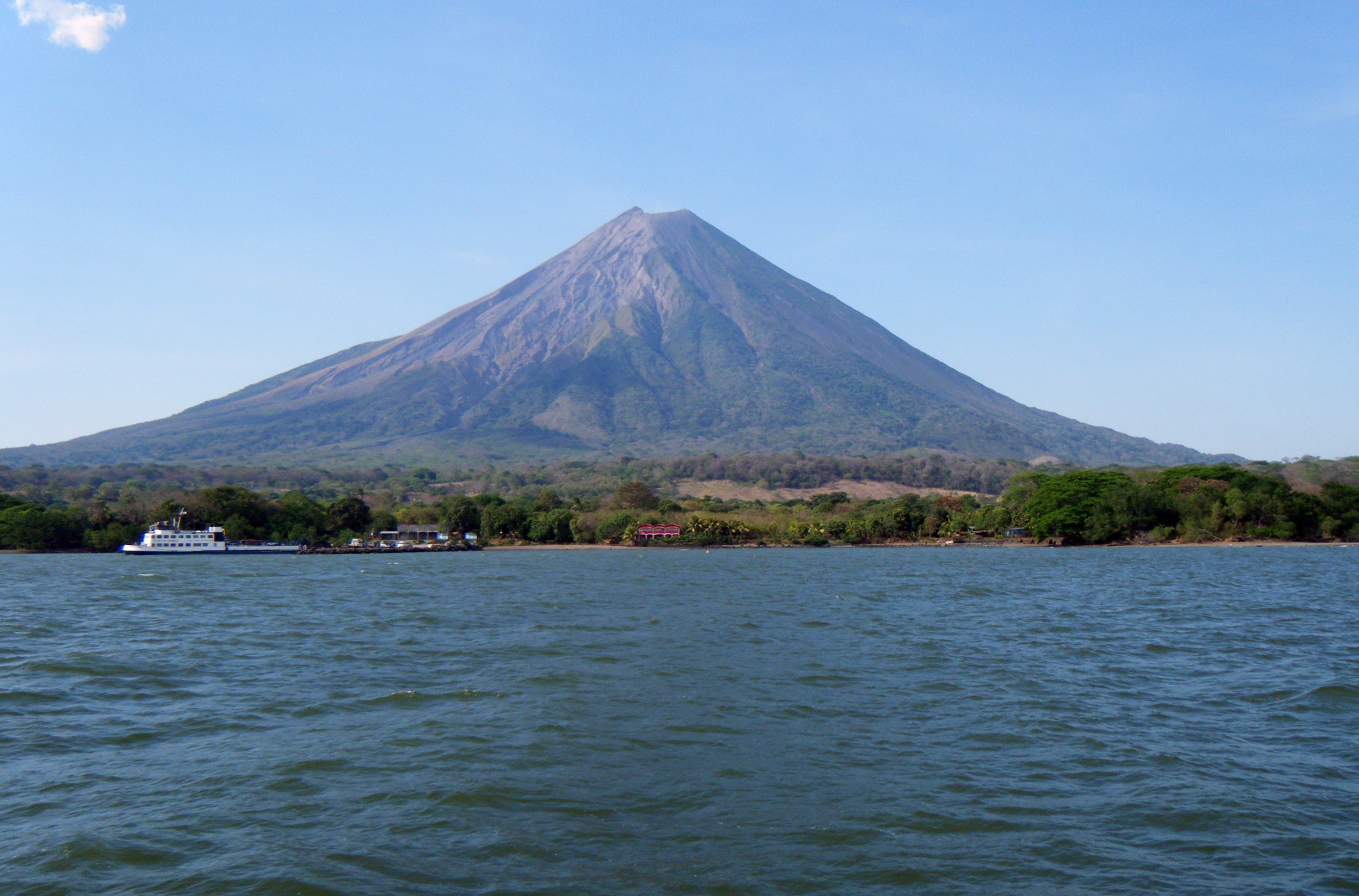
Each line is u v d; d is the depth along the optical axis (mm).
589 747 33344
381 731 35812
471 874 22906
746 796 28312
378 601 86250
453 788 28938
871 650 54531
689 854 24031
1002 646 56031
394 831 25609
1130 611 75125
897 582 107812
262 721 37594
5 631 64375
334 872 22922
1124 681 45031
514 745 33656
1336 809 27188
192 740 34938
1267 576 113938
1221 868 23281
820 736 34906
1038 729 35906
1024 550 197875
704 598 87188
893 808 27234
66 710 39625
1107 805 27547
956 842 24812
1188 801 27797
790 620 68625
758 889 22078
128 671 48281
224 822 26438
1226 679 45656
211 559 183000
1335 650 54312
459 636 61000
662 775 30312
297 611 77688
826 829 25703
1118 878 22734
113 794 28859
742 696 41562
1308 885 22359
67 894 22047
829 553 193625
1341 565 134875
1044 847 24547
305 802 27953
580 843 24781
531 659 51500
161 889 22250
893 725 36406
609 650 54438
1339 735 34969
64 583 111000
